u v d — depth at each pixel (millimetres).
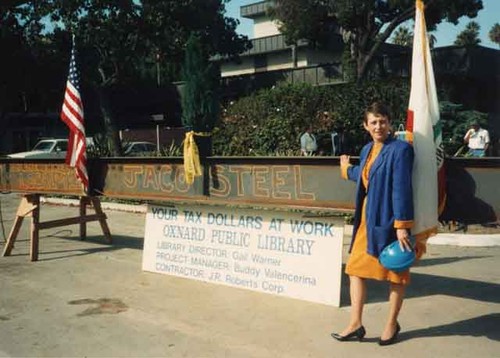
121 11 28094
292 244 5816
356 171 4648
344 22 28750
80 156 7156
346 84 16141
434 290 6051
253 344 4625
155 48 31656
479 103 27703
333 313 5305
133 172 6855
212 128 11039
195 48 11141
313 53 42438
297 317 5227
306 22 29750
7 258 8062
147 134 29391
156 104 39469
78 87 7422
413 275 6730
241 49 35562
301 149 13344
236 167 5836
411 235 4285
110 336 4914
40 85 32531
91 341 4812
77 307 5734
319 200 5258
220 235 6363
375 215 4316
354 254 4559
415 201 4285
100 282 6625
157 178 6594
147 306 5684
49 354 4559
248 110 14602
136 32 29266
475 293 5922
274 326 5020
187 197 6297
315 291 5621
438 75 26578
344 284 6289
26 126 39500
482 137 14148
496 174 4406
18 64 30953
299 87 15023
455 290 6039
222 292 6059
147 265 7004
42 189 7945
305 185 5344
